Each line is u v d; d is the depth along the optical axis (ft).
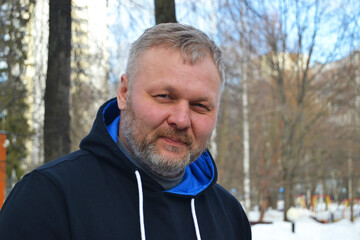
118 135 4.82
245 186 55.42
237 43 49.16
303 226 42.57
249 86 65.16
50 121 15.28
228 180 57.98
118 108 5.11
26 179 3.82
